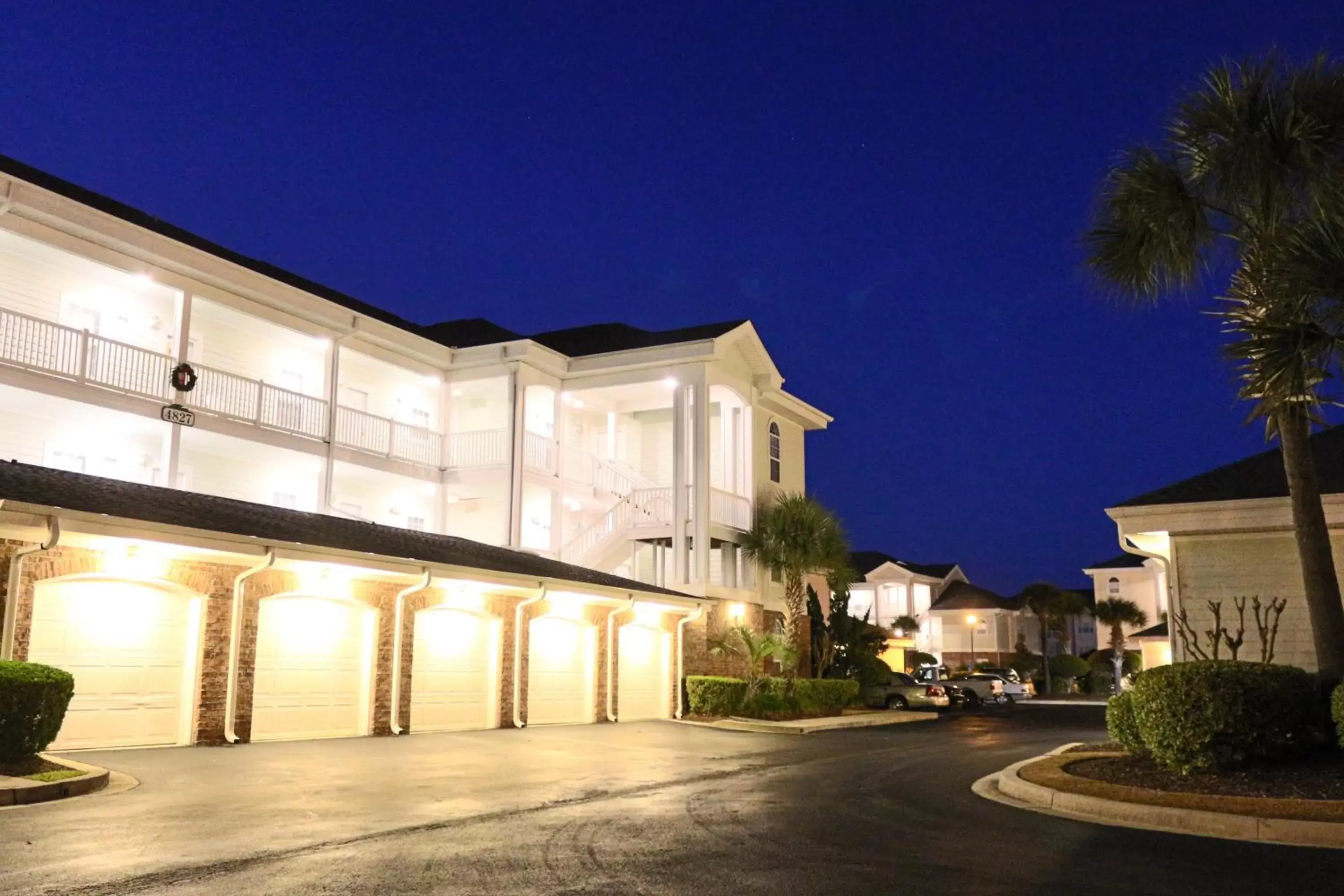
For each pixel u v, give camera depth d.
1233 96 13.97
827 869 8.28
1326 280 12.03
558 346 34.53
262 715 17.66
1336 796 10.94
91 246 22.09
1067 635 74.50
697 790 13.39
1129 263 15.27
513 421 30.30
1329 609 13.14
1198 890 7.64
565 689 24.47
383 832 9.63
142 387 23.33
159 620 16.16
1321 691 12.76
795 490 38.03
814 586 39.66
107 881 7.39
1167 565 19.78
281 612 18.17
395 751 16.84
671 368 31.50
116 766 13.51
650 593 26.38
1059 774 13.18
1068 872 8.23
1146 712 12.53
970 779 14.91
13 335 21.56
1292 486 13.61
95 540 14.71
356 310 29.59
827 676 37.09
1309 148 13.28
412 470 29.91
